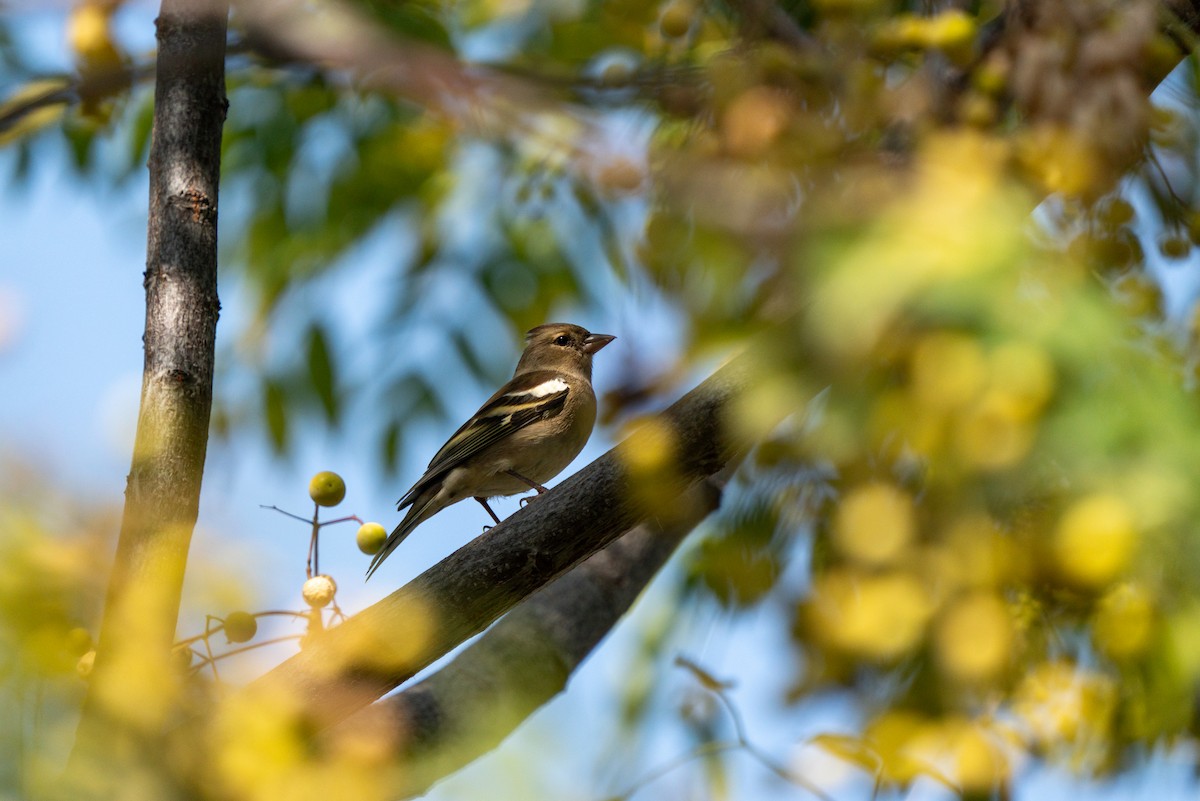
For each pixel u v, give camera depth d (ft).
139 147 39.01
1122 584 19.93
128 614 12.41
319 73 37.19
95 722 12.12
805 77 24.50
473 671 27.94
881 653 20.27
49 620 11.50
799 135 22.80
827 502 25.32
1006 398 15.72
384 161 39.32
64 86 32.32
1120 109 21.57
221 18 26.99
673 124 28.04
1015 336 15.66
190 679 13.97
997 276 15.90
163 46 26.91
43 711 11.34
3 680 11.22
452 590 23.53
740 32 25.66
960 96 23.18
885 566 19.54
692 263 20.93
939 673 21.45
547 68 26.37
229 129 39.86
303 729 14.78
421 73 23.20
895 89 23.63
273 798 13.20
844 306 15.78
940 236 16.24
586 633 30.32
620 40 34.30
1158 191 25.09
